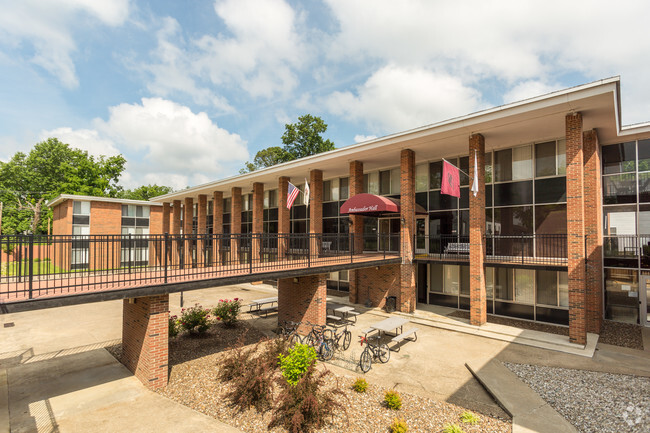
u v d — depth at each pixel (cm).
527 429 737
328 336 1402
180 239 1060
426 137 1625
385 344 1330
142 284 960
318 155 2084
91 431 733
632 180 1639
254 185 2798
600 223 1597
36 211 5322
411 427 745
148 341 934
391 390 940
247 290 2703
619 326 1581
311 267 1351
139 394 904
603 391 914
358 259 1716
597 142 1559
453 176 1541
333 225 2573
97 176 5506
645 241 1596
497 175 1811
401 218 1828
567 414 802
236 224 3005
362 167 2095
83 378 1007
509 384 960
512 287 1706
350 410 818
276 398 852
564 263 1455
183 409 826
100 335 1441
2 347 1288
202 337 1377
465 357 1195
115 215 3459
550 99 1237
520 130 1521
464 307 1862
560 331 1462
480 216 1559
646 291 1591
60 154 5809
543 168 1662
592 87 1145
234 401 852
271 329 1504
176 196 3481
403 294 1809
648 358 1173
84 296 802
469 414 788
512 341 1353
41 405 846
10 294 812
